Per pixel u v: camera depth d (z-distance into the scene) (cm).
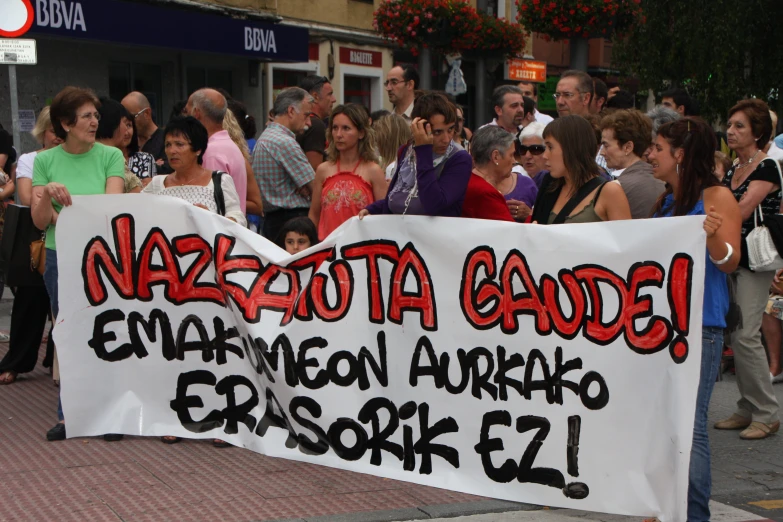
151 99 1561
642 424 416
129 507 439
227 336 524
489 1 2161
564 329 433
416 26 1461
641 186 525
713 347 427
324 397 494
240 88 1731
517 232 442
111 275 537
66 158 557
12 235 634
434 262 462
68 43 1384
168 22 1435
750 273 577
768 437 584
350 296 486
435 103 451
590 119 677
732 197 426
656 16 1517
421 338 468
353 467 488
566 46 2431
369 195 590
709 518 423
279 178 695
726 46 1465
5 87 1306
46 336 823
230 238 518
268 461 504
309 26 1852
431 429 468
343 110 587
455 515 438
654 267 412
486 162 570
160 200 529
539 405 441
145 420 540
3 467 494
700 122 432
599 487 427
